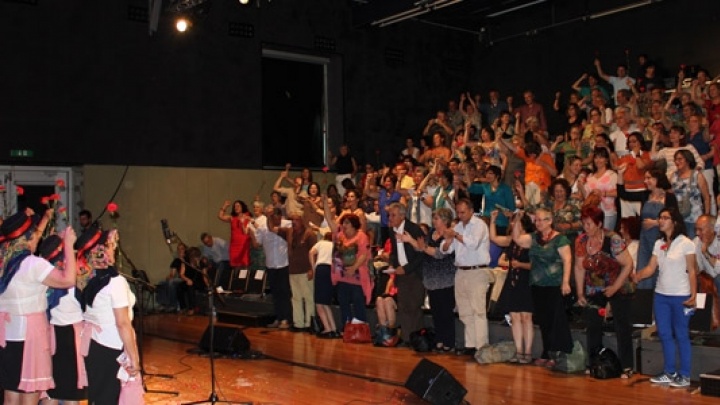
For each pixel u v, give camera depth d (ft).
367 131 49.65
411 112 51.80
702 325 21.66
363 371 23.45
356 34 49.42
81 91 38.52
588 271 21.81
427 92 52.60
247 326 34.06
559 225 22.82
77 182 38.99
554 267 22.59
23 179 37.91
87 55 38.73
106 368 13.80
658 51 43.21
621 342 21.86
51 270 14.58
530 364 23.88
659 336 20.97
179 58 41.93
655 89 34.65
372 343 28.76
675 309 20.44
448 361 24.72
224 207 40.55
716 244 21.57
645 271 21.15
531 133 35.55
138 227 40.34
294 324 32.50
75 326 15.42
